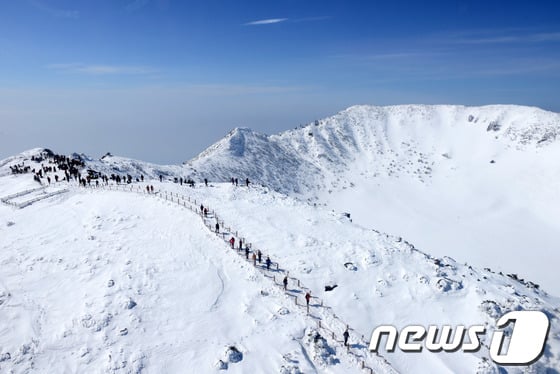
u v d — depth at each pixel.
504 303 34.12
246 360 25.55
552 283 95.25
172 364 25.08
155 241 38.62
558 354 28.84
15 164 84.12
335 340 27.83
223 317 29.34
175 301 30.61
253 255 35.06
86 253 36.50
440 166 196.50
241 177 163.88
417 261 39.47
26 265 34.84
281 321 29.09
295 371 24.80
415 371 26.86
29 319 28.30
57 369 24.47
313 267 36.16
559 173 159.62
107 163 110.00
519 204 151.50
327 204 160.38
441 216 148.00
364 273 36.31
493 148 198.00
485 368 27.38
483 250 115.94
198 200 49.81
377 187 179.00
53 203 49.19
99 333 27.06
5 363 24.69
